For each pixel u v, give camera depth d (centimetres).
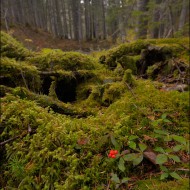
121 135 201
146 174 172
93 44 2452
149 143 198
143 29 772
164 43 466
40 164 177
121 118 221
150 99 264
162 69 403
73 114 268
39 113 227
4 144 207
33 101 251
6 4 2283
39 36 2630
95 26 3011
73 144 186
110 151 169
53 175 169
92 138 197
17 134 210
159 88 314
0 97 274
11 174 185
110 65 449
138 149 180
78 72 356
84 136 196
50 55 389
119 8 852
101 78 364
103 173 167
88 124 220
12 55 418
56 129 200
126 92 290
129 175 172
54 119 223
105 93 299
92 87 316
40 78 348
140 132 210
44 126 209
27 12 3294
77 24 3023
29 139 202
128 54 449
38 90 335
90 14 3212
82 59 398
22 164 182
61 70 345
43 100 269
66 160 174
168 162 182
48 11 3788
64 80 349
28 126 213
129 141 185
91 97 310
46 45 2316
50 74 338
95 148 187
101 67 428
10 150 197
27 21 3038
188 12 1491
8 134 215
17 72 322
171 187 153
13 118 217
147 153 177
